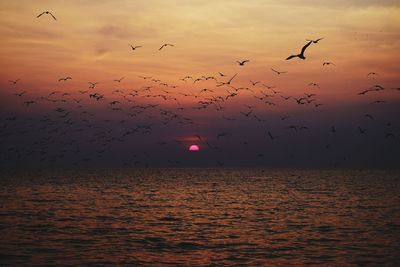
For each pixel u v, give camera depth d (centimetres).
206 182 13300
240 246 3409
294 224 4506
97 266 2831
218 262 2933
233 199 7400
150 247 3369
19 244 3447
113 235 3862
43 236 3791
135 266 2828
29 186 10775
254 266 2834
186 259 3006
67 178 15738
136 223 4569
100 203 6675
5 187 10350
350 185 11800
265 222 4653
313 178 16788
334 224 4512
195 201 7031
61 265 2847
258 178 16725
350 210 5794
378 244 3481
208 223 4572
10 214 5278
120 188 10244
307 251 3241
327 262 2934
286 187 10812
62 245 3425
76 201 6981
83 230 4116
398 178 16900
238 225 4438
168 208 5997
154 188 10294
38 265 2847
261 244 3481
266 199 7412
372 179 15900
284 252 3209
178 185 11612
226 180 14812
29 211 5588
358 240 3638
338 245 3444
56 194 8375
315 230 4131
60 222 4625
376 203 6762
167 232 4012
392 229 4197
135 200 7181
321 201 7062
